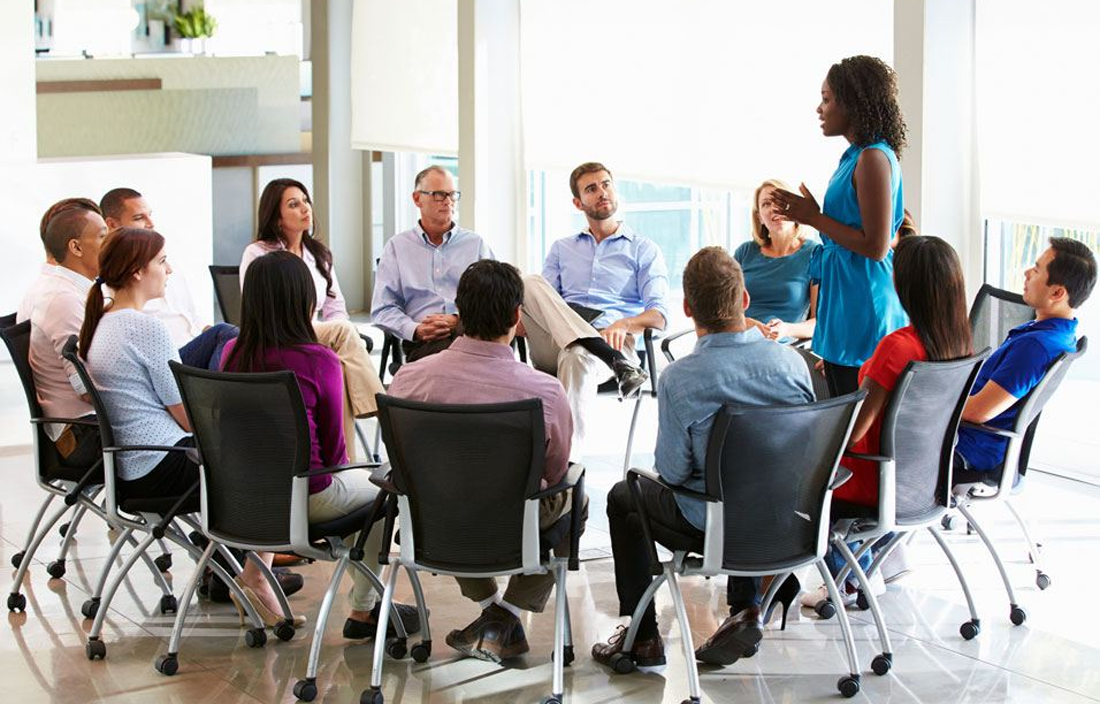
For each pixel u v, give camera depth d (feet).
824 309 14.03
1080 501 17.63
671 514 11.51
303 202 18.44
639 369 17.39
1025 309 15.34
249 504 11.87
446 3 28.22
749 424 10.49
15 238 23.97
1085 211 17.10
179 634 12.33
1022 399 12.96
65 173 24.85
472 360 11.60
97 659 12.67
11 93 23.66
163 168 25.86
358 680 12.07
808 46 20.38
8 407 24.04
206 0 49.70
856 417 11.88
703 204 24.97
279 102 34.65
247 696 11.74
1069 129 17.17
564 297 19.80
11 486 19.80
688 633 11.21
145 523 13.05
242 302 12.11
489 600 12.69
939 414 11.98
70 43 50.39
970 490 13.56
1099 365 18.38
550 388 11.56
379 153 36.45
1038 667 12.14
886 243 13.20
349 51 31.65
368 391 15.78
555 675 11.22
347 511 12.25
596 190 19.17
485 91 25.34
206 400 11.59
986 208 18.30
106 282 13.21
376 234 36.86
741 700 11.51
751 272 18.70
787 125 20.90
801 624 13.43
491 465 10.81
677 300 26.02
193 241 26.30
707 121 22.35
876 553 13.24
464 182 25.64
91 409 14.02
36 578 15.28
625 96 23.81
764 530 11.01
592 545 16.34
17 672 12.38
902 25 18.08
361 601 13.03
